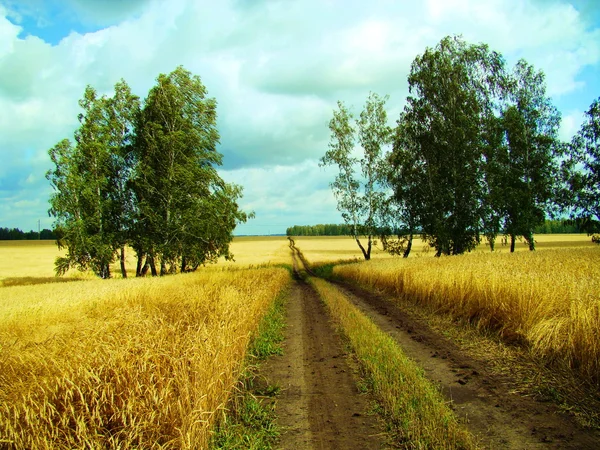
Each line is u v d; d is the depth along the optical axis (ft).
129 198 109.29
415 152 112.98
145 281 62.39
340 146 126.00
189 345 14.97
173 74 103.30
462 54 106.22
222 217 107.55
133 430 10.43
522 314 22.86
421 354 22.77
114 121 108.88
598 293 20.68
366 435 12.98
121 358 12.84
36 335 22.66
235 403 16.08
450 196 101.96
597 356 15.83
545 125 107.86
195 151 104.22
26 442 9.82
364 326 29.35
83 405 10.94
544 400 14.97
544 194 104.73
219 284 45.88
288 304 49.52
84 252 101.65
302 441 12.93
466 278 32.58
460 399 15.61
